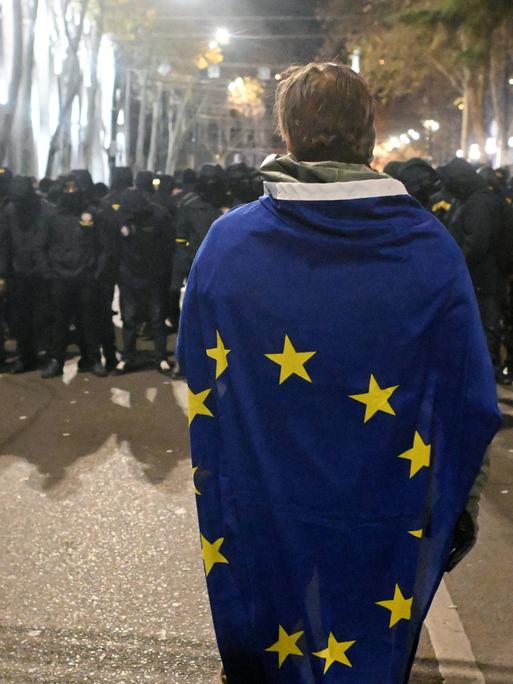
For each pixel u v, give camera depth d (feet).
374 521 6.50
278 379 6.56
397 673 6.46
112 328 31.55
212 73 144.05
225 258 6.66
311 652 6.51
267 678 6.72
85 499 17.95
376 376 6.47
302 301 6.50
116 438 22.66
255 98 214.69
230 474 6.70
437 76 142.61
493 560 15.08
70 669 11.46
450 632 12.56
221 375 6.68
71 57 82.84
